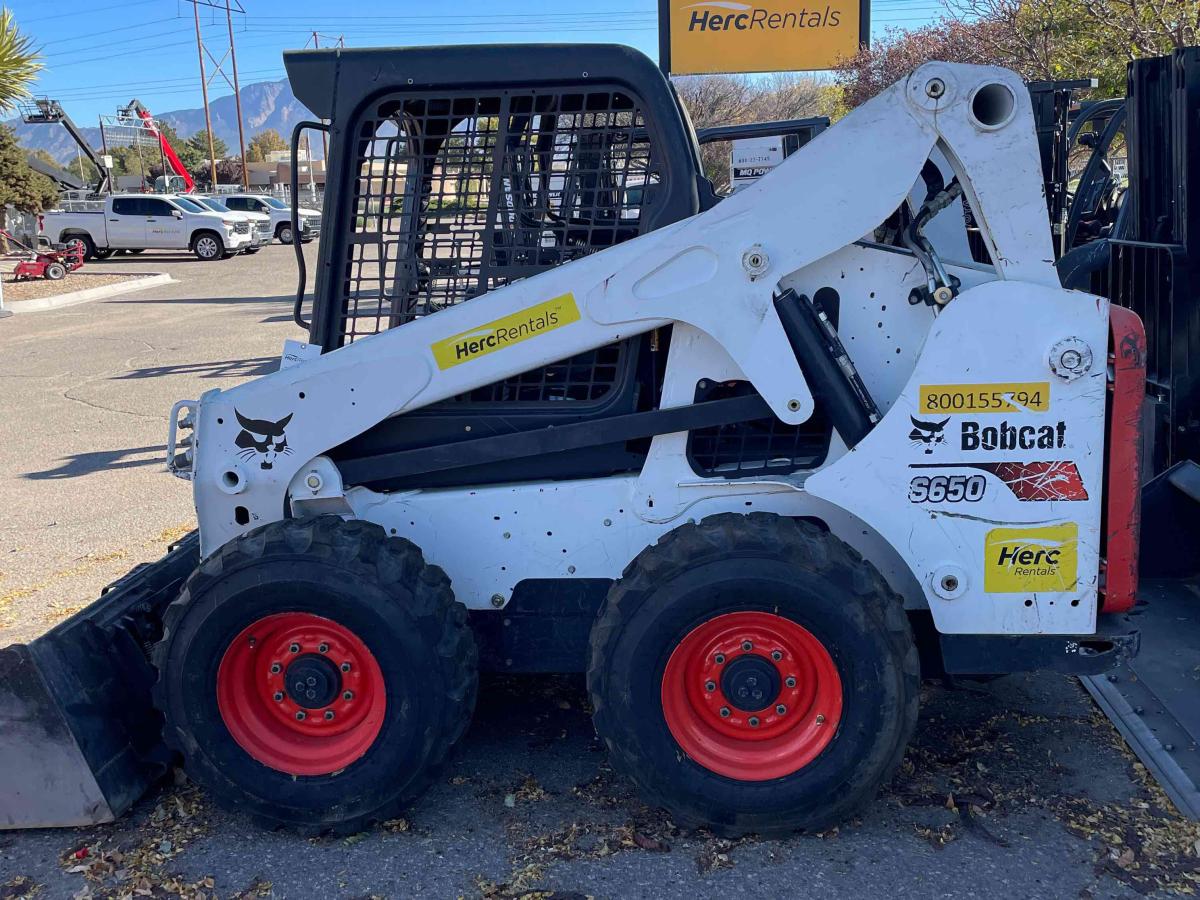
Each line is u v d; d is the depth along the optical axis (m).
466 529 3.51
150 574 4.04
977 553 3.23
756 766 3.22
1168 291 4.68
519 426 3.49
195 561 4.34
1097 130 7.89
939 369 3.14
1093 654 3.30
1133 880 3.02
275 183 63.00
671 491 3.46
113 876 3.20
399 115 3.41
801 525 3.19
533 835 3.33
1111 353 3.13
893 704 3.12
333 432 3.44
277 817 3.32
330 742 3.39
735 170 6.25
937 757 3.69
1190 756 3.55
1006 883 3.03
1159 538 4.69
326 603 3.20
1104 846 3.18
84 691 3.45
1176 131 4.54
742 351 3.26
